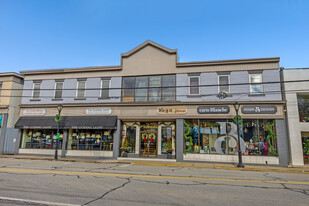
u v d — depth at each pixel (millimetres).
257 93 16453
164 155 17812
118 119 18312
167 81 18297
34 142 19656
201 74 17594
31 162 15031
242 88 16672
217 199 6434
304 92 16172
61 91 19828
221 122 16688
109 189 7305
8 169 11188
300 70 16516
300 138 15805
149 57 18844
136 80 18875
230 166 14594
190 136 17016
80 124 18281
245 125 16297
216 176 10680
